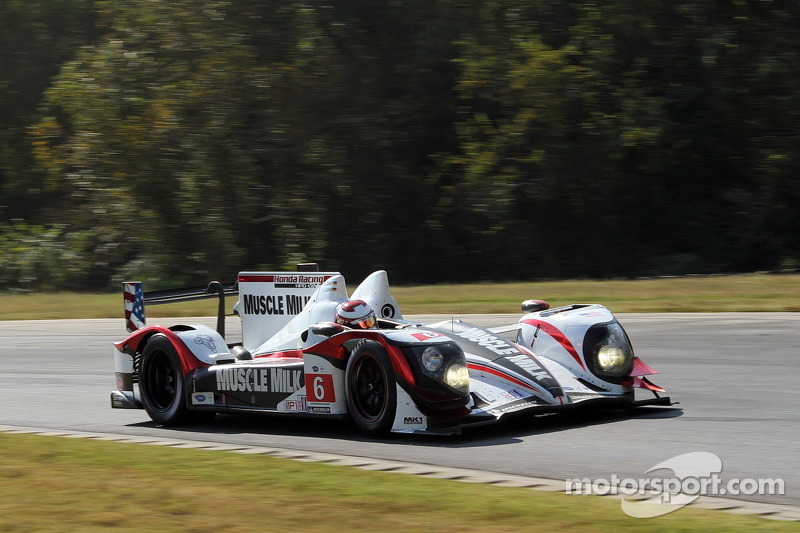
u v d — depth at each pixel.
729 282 65.88
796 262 105.75
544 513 16.56
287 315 29.77
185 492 18.86
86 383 38.00
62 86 110.38
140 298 31.81
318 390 25.69
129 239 115.31
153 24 110.00
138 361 30.92
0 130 142.62
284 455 22.89
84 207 125.19
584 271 114.44
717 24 105.31
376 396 24.88
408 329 25.09
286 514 16.94
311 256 110.88
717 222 112.12
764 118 105.06
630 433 24.47
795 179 107.00
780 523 15.73
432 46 118.81
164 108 106.25
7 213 147.50
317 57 110.31
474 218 120.94
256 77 106.62
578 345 27.22
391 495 18.08
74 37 146.25
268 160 111.94
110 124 107.12
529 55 106.81
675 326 48.00
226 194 108.44
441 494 18.11
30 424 29.62
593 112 106.00
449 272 119.12
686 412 27.45
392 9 117.69
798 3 103.50
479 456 22.12
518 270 117.69
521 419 27.19
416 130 122.56
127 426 29.02
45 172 141.25
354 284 109.94
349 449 23.52
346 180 111.38
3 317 67.00
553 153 108.44
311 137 111.94
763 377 33.44
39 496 18.98
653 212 114.81
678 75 110.44
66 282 118.69
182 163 107.62
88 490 19.36
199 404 28.08
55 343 51.47
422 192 121.12
